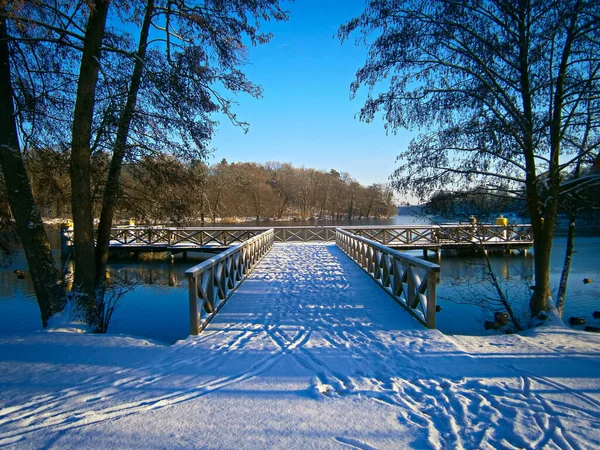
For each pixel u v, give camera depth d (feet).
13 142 19.74
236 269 25.50
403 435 7.96
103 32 20.36
